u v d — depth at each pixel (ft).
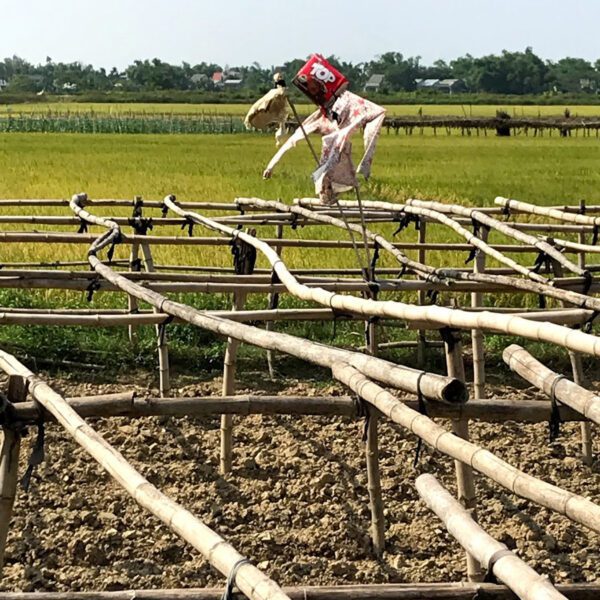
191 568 16.26
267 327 28.25
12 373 13.14
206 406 12.59
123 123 200.95
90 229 43.11
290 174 83.10
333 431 22.25
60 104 320.50
